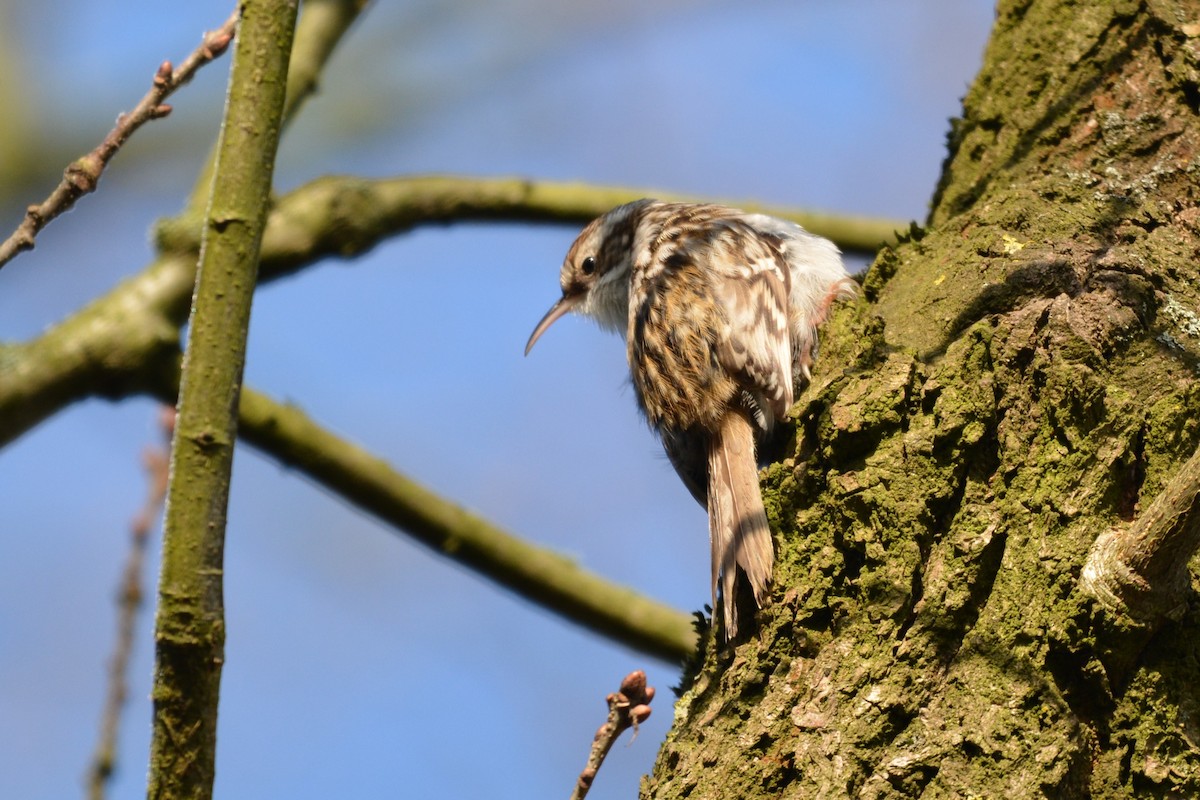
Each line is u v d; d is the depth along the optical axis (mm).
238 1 4598
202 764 4359
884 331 5461
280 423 7836
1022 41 6504
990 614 4594
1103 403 4840
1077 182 5840
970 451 4891
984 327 5105
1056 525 4688
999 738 4352
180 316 7910
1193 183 5738
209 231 4438
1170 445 4773
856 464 5059
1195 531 4266
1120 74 6133
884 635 4691
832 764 4465
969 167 6371
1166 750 4391
